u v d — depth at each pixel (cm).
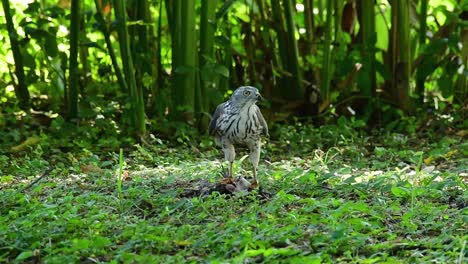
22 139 1358
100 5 1422
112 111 1427
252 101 891
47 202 853
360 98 1566
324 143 1354
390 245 679
